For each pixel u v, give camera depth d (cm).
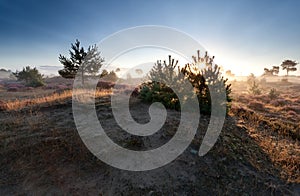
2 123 492
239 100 1536
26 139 395
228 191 295
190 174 329
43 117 555
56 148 363
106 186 287
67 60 1638
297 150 479
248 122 695
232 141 474
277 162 394
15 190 267
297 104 1442
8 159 327
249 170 354
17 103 714
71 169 314
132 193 277
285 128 657
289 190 309
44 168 311
